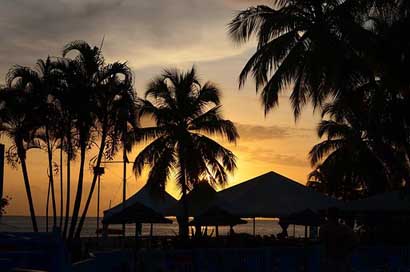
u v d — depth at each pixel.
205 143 36.06
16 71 27.73
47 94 27.69
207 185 32.31
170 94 37.00
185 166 35.28
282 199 25.78
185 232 32.28
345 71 25.27
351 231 10.96
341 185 48.53
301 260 19.42
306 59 25.44
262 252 18.77
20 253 10.91
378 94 27.55
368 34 25.17
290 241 25.88
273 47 25.44
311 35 25.20
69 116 27.72
